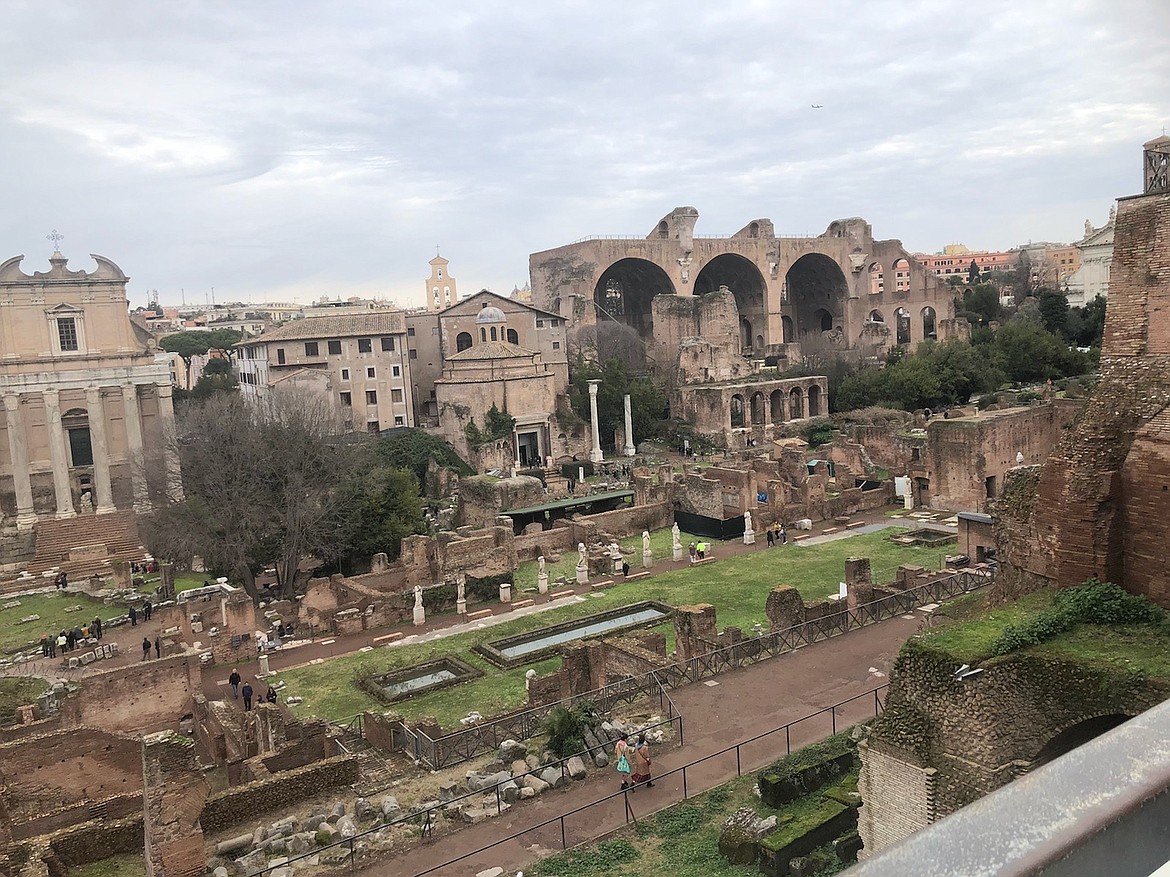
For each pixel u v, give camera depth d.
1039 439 74.62
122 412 96.06
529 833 24.84
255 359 112.81
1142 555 21.92
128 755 35.78
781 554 64.25
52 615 62.59
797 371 135.12
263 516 63.75
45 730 38.91
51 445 85.50
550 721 29.86
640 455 115.94
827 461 87.88
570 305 143.00
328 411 83.75
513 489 81.31
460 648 49.12
